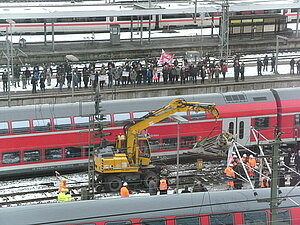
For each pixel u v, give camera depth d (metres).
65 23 132.50
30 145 67.81
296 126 77.50
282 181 63.28
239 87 97.00
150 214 47.16
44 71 95.25
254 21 130.38
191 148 73.00
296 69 111.88
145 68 95.19
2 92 90.88
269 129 76.44
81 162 69.94
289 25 149.25
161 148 72.00
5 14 111.12
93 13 116.31
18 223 44.88
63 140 68.88
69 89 93.19
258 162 68.94
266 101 76.44
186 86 93.81
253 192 50.44
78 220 45.75
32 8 125.44
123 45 122.62
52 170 69.06
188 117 72.44
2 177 68.62
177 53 121.06
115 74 93.38
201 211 48.09
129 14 118.56
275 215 44.78
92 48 118.88
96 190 63.59
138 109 71.88
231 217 48.59
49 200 61.88
